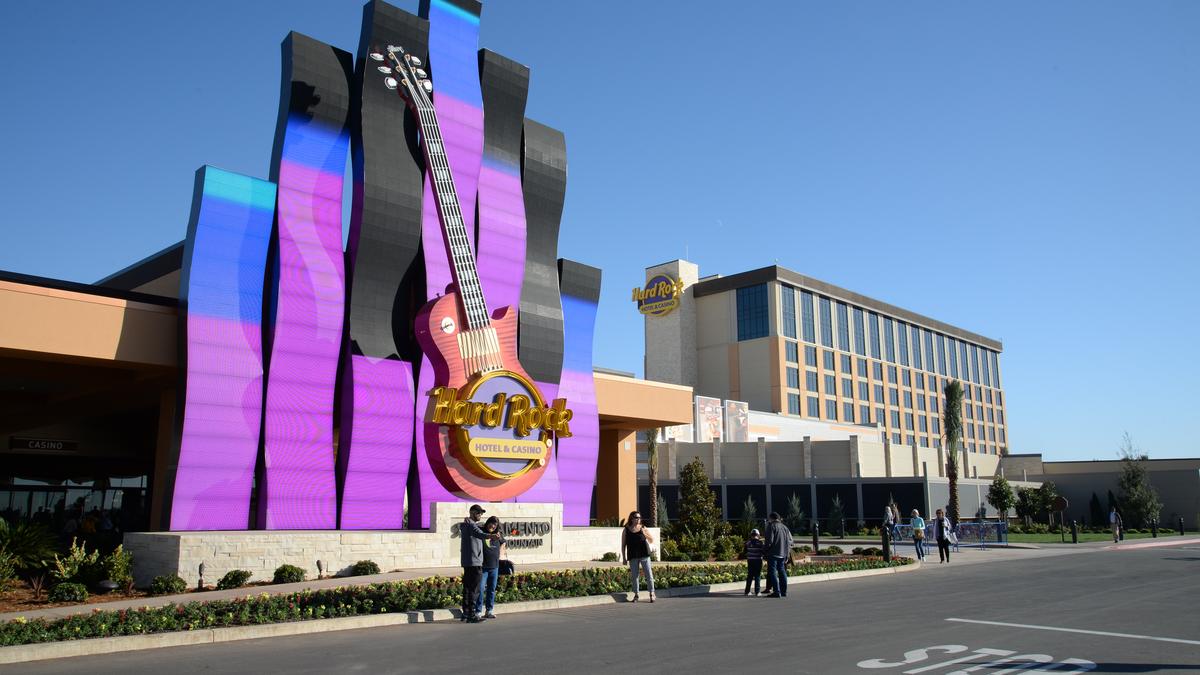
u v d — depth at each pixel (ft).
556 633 50.37
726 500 228.22
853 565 93.56
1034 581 84.07
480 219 120.78
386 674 37.86
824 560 107.96
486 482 98.43
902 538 170.60
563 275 134.72
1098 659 41.27
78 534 109.70
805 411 330.75
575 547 106.52
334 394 106.83
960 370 453.58
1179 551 136.46
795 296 341.41
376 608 57.52
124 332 95.09
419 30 117.60
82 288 97.45
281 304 99.40
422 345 98.89
